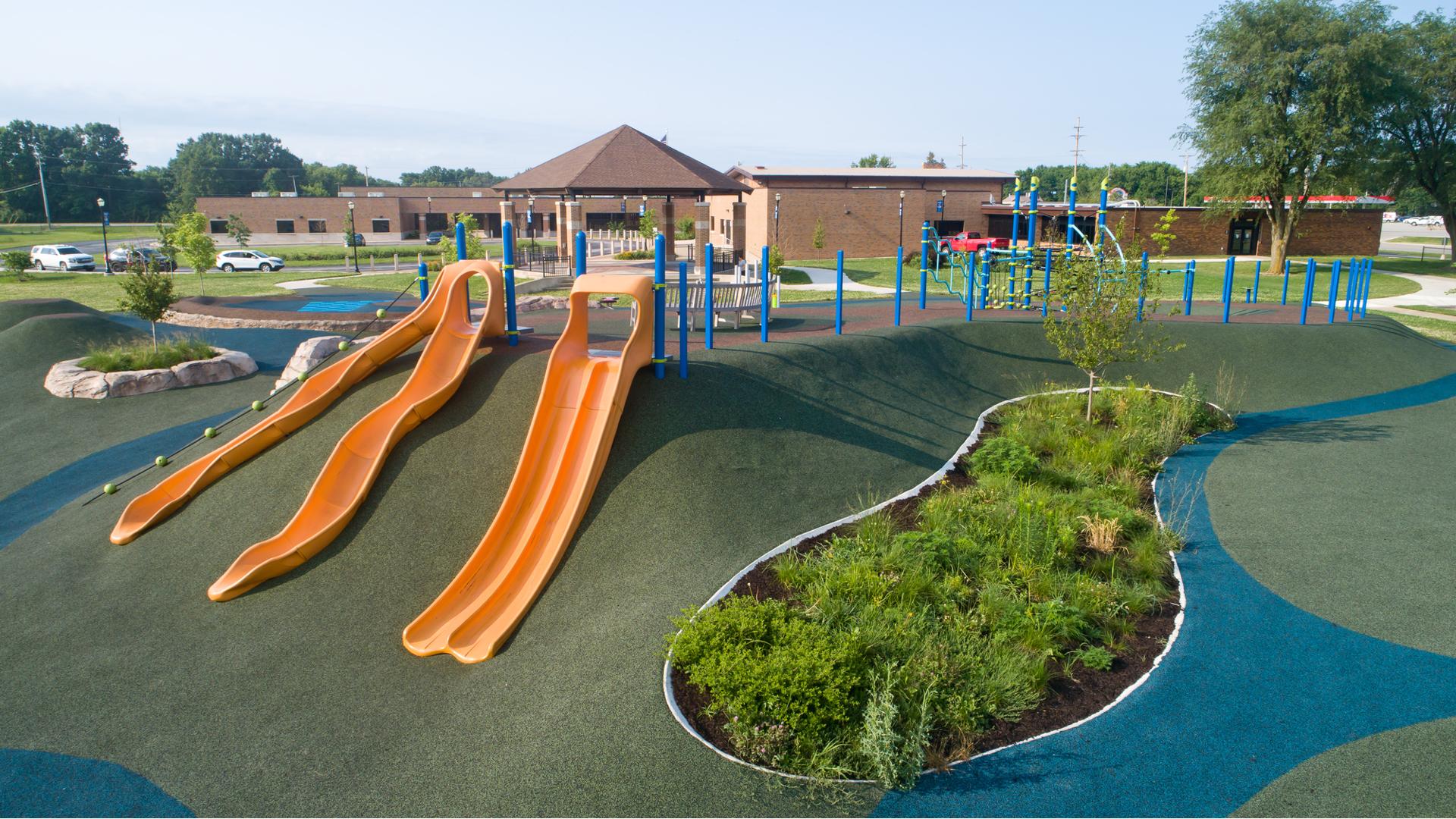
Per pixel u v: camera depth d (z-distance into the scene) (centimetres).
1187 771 662
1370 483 1218
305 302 2972
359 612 909
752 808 620
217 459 1165
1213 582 955
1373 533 1057
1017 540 982
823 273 4038
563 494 1011
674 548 946
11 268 4250
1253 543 1043
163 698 804
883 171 6469
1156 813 619
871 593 860
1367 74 3912
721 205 5678
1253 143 4031
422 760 689
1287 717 724
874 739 653
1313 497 1173
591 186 3322
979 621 834
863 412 1302
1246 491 1200
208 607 938
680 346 1214
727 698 695
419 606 914
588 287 1164
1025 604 868
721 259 3903
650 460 1059
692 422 1127
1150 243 5209
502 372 1234
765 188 4897
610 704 723
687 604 851
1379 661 799
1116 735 705
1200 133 4359
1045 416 1446
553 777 651
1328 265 4597
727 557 937
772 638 750
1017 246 2255
